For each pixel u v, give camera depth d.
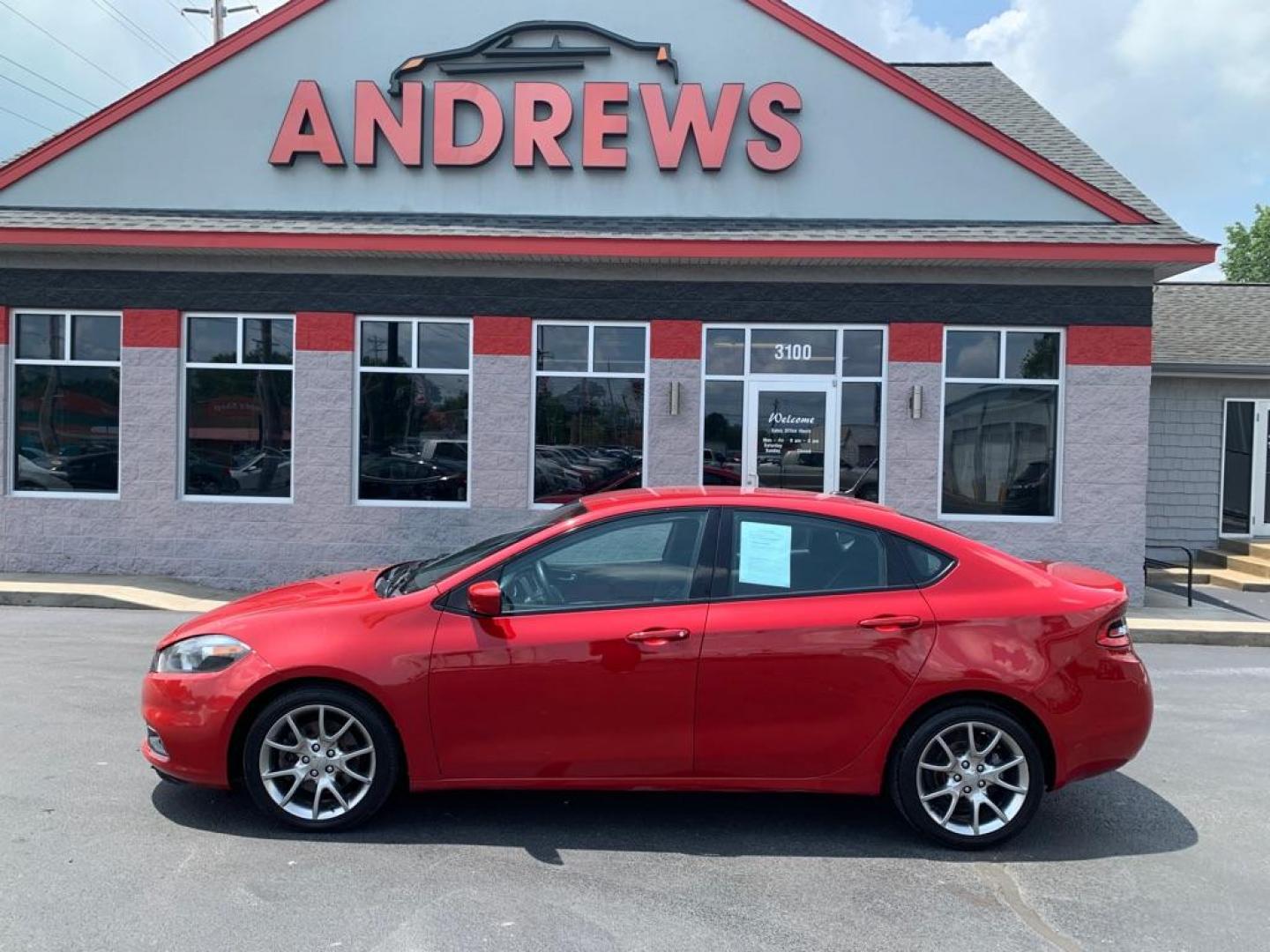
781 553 4.62
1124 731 4.51
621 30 11.30
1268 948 3.65
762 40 11.24
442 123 11.25
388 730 4.46
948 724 4.43
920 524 4.76
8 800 4.82
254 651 4.45
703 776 4.47
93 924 3.64
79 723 6.01
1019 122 13.93
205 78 11.36
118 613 9.90
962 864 4.36
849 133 11.23
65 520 11.44
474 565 4.60
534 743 4.42
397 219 11.22
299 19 11.31
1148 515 13.93
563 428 11.30
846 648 4.43
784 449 11.23
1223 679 8.05
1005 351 11.12
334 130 11.36
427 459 11.37
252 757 4.45
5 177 11.37
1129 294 10.93
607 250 10.59
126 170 11.38
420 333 11.30
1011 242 10.42
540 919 3.75
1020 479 11.16
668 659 4.40
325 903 3.84
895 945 3.62
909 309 11.02
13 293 11.31
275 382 11.37
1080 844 4.61
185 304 11.27
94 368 11.48
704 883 4.11
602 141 11.26
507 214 11.36
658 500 4.75
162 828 4.52
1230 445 13.95
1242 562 12.93
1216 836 4.73
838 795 5.09
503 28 11.29
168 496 11.35
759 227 11.03
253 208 11.40
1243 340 14.34
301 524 11.32
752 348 11.21
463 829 4.61
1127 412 10.97
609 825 4.71
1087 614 4.55
